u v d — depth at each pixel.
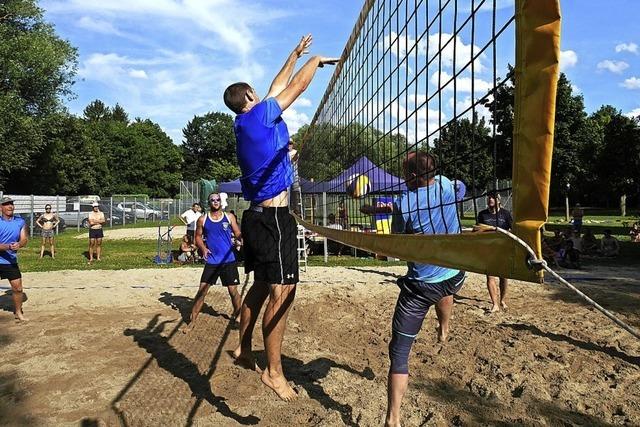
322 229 5.03
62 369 4.73
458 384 4.18
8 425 3.60
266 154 3.34
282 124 3.46
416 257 2.40
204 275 6.23
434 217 2.96
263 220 3.36
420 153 2.60
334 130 5.31
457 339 5.35
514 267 1.68
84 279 9.93
